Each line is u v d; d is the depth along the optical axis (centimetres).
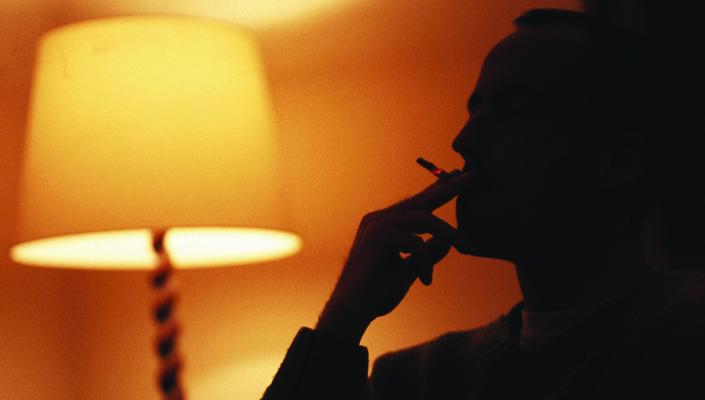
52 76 106
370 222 98
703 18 120
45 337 151
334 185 146
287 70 150
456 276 140
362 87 147
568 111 86
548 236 86
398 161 143
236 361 148
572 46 89
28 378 147
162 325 120
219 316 150
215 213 101
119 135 101
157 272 120
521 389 86
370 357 141
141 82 102
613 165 87
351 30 148
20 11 150
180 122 102
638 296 84
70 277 156
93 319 156
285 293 147
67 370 153
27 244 113
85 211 100
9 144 147
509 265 137
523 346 90
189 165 101
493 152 87
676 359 77
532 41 90
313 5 150
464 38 142
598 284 86
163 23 104
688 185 111
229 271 150
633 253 88
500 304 137
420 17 145
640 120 89
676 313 80
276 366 146
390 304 96
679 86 95
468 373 98
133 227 99
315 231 146
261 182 108
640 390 78
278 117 149
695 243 117
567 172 85
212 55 106
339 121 147
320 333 91
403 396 105
